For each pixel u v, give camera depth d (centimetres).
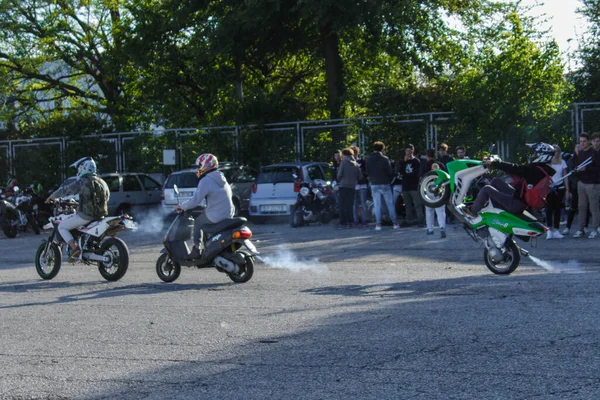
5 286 1120
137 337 716
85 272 1246
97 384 564
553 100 2314
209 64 3158
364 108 2680
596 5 2627
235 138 2667
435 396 495
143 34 3172
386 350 620
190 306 872
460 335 658
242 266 1050
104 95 3822
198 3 2869
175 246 1067
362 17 2558
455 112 2305
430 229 1616
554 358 571
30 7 3478
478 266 1109
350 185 1866
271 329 723
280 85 3506
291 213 2011
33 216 2217
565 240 1399
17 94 3734
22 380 584
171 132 2772
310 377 554
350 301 854
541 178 983
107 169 2898
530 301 800
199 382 557
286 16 2797
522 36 2698
